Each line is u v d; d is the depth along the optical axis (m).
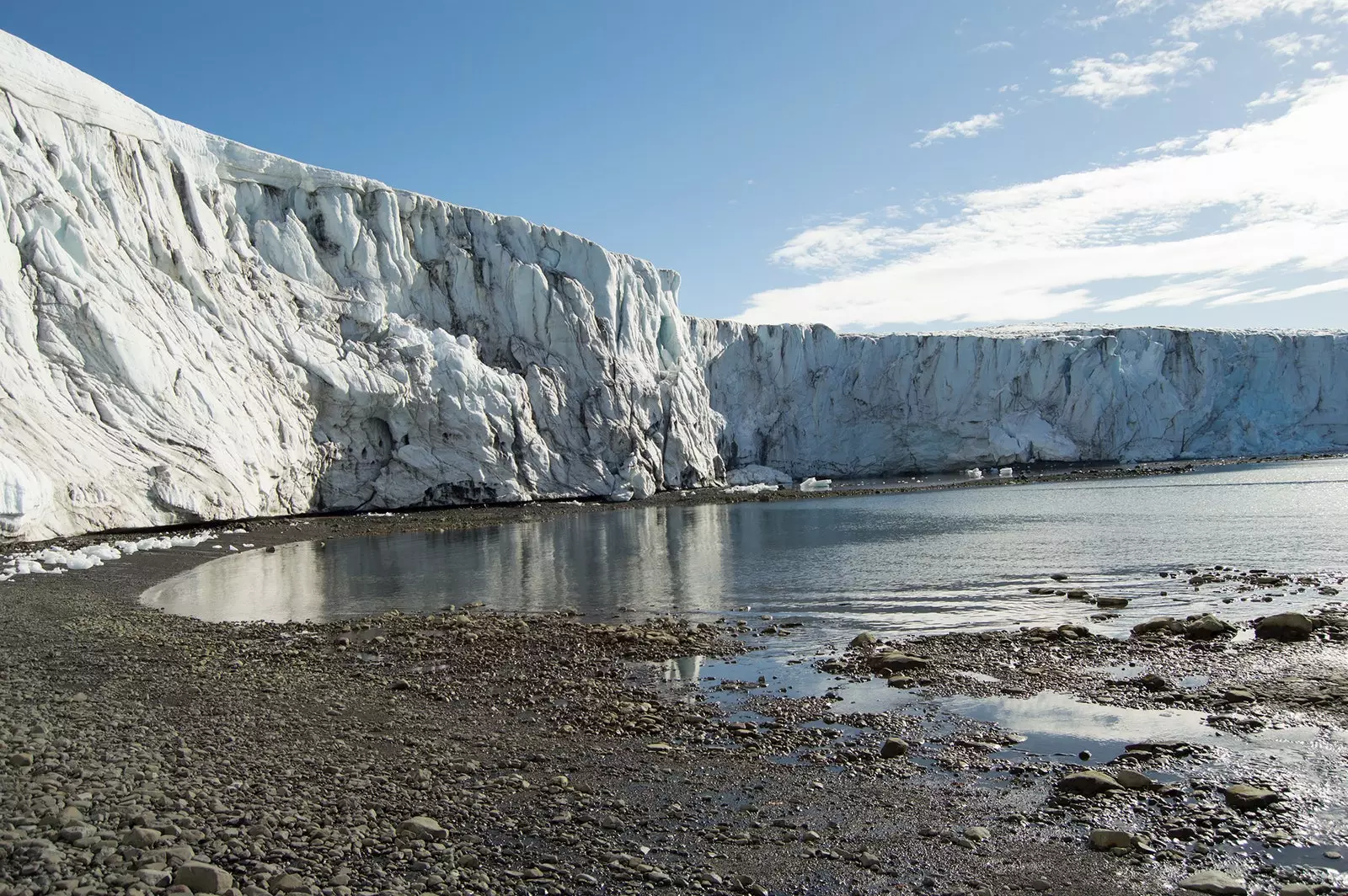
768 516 44.22
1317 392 80.31
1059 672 13.05
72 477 28.94
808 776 9.17
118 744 9.27
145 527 31.62
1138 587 20.19
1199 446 77.69
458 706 11.89
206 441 34.81
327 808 7.84
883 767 9.42
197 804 7.54
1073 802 8.34
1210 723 10.49
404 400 46.25
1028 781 8.91
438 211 53.78
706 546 32.09
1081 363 75.56
